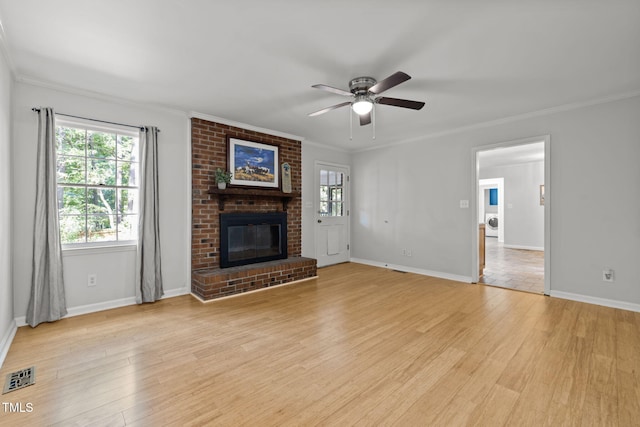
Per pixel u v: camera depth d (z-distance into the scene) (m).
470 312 3.10
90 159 3.15
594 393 1.74
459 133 4.44
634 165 3.08
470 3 1.73
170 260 3.65
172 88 2.96
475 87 2.92
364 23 1.93
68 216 3.03
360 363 2.10
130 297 3.36
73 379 1.90
